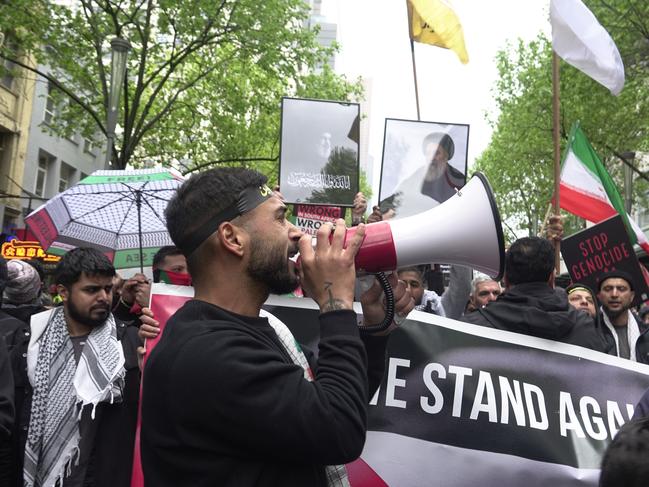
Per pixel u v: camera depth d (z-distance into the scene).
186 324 1.53
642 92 16.23
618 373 2.96
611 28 15.34
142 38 15.16
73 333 3.28
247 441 1.41
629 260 4.93
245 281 1.59
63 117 17.16
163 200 4.54
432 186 5.03
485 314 3.09
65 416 3.06
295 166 4.96
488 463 2.79
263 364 1.44
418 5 6.46
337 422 1.43
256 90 17.67
